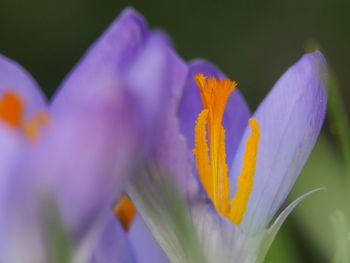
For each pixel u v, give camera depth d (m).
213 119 0.25
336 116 0.26
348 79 0.82
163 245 0.25
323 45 0.87
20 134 0.21
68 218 0.21
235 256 0.25
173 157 0.24
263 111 0.26
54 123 0.21
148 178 0.24
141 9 0.95
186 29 0.94
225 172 0.25
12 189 0.21
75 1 0.96
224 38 0.93
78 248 0.22
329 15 0.87
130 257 0.26
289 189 0.26
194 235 0.24
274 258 0.25
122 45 0.24
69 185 0.21
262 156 0.26
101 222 0.22
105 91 0.21
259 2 0.91
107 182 0.21
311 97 0.26
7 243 0.22
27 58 0.95
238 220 0.25
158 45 0.21
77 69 0.24
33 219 0.21
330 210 0.25
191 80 0.26
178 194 0.24
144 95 0.21
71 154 0.21
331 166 0.25
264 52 0.90
